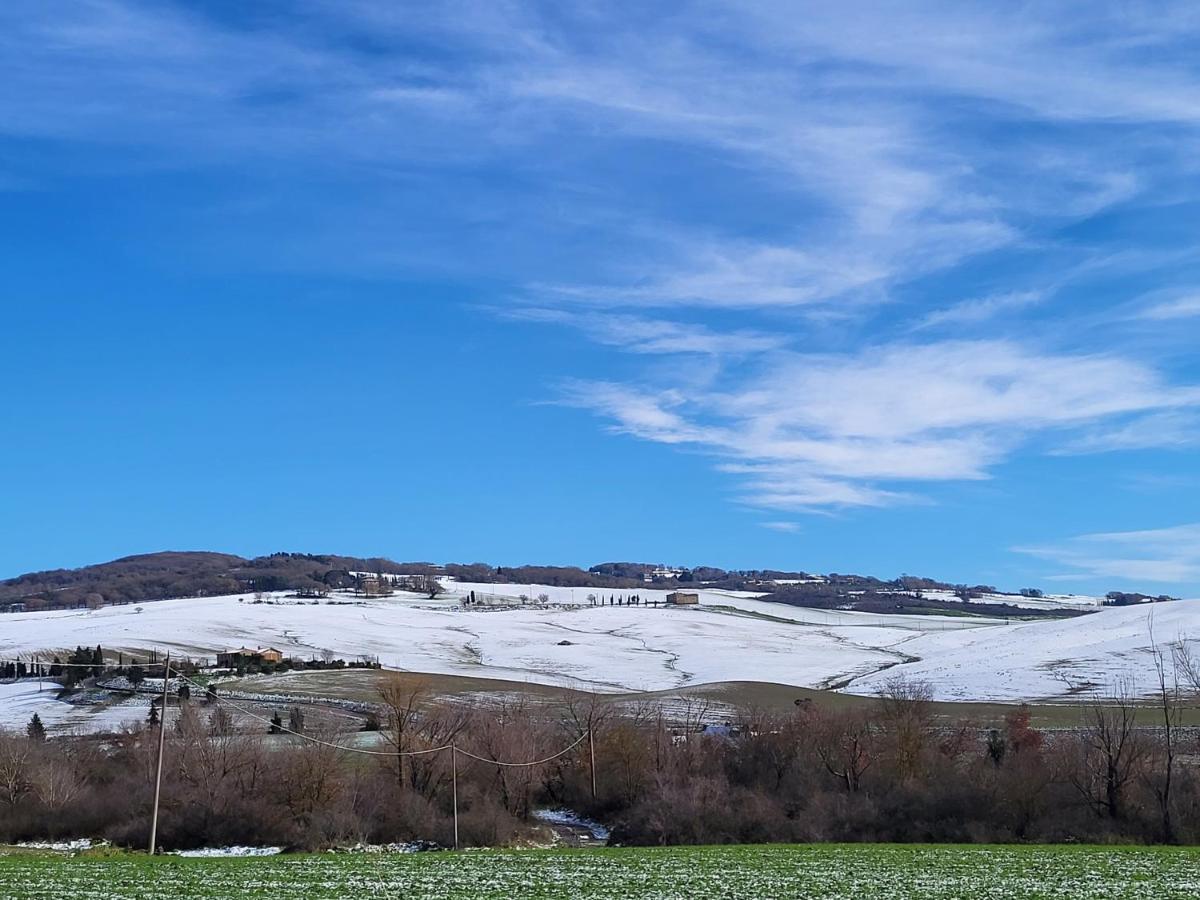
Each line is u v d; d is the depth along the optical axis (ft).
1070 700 422.41
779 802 251.39
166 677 205.36
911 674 520.01
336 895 139.64
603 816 271.90
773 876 159.94
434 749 267.80
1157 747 256.93
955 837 227.61
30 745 266.16
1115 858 180.34
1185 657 480.64
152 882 152.35
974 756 281.13
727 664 593.83
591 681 529.45
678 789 252.01
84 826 242.37
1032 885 147.54
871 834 232.32
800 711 314.14
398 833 237.66
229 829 232.12
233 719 332.19
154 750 269.03
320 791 245.45
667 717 366.84
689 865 175.83
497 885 150.82
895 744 274.77
